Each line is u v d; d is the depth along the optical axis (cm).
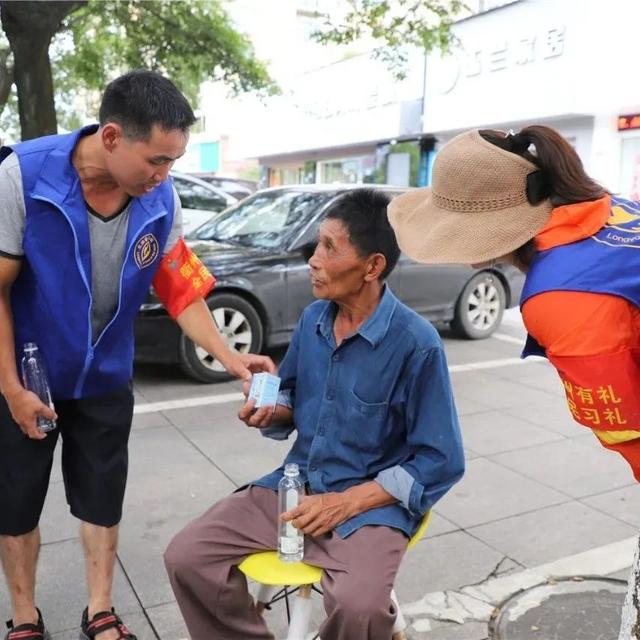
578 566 282
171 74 1139
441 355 189
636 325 128
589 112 1105
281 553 186
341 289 189
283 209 599
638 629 153
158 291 234
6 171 187
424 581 272
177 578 189
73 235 193
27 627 220
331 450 197
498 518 322
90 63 1173
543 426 445
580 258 131
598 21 1066
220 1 1092
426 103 1413
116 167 182
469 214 148
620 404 126
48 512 320
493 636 242
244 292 532
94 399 219
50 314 199
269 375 204
